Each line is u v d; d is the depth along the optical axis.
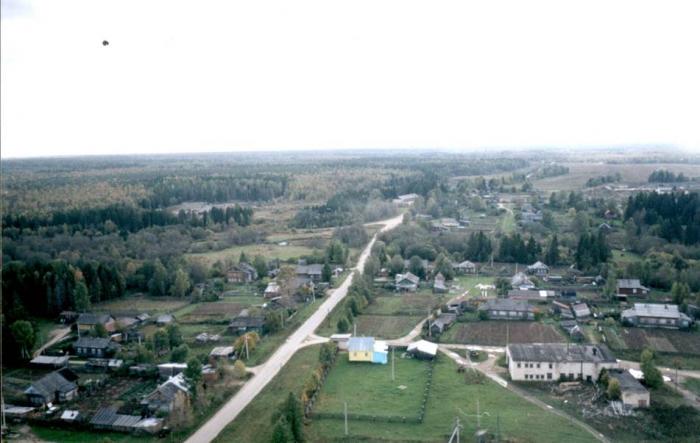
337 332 115.62
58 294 132.75
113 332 118.62
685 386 87.44
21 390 92.19
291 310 131.38
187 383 87.69
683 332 111.56
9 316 117.12
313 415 79.75
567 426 75.44
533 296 134.50
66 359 104.25
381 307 132.88
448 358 101.25
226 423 78.81
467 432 74.25
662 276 140.12
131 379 96.81
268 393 88.00
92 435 77.62
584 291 140.12
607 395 83.12
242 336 107.50
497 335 112.56
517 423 76.44
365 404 83.25
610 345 104.50
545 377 90.81
